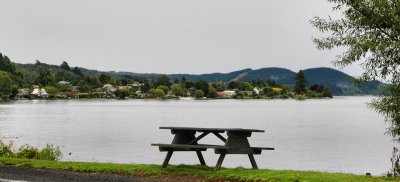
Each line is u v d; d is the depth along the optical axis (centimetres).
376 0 1758
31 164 1741
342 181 1267
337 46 1855
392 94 1825
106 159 3884
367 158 4319
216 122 10994
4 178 1416
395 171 1850
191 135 1650
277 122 11056
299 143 5828
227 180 1366
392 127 1895
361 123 10762
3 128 8175
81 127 8669
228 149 1497
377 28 1819
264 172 1423
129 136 6625
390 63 1789
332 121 11600
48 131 7519
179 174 1477
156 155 4212
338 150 4978
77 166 1656
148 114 14825
